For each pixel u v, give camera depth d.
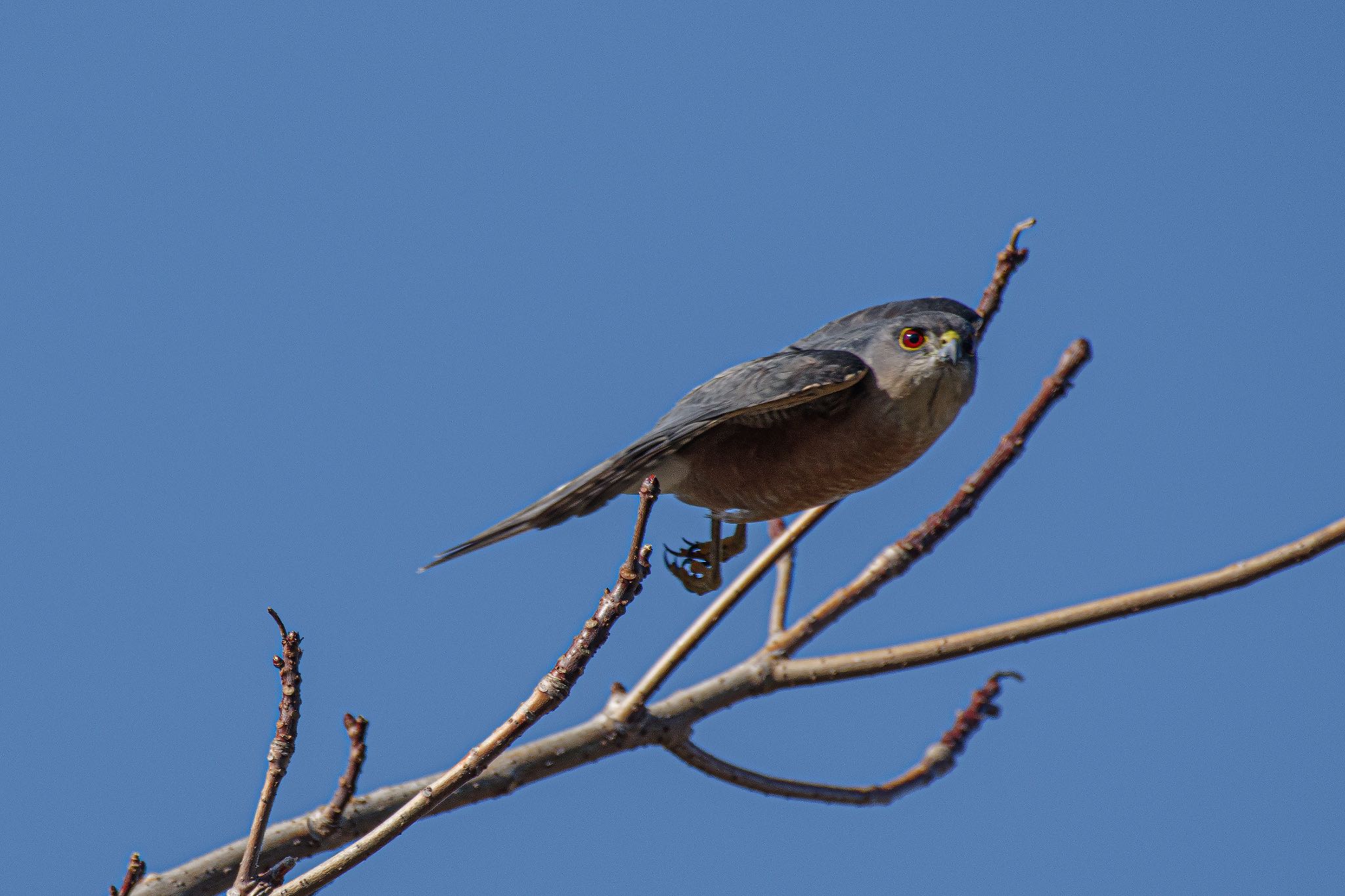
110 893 7.52
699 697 10.85
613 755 10.60
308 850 9.42
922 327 11.01
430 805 7.28
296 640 7.28
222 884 9.27
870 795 11.40
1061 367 11.77
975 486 11.58
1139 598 10.64
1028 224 12.04
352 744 9.43
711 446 11.17
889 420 10.91
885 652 10.96
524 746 10.45
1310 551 10.35
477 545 10.38
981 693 12.02
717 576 11.84
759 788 11.09
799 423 10.98
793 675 10.97
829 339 11.72
